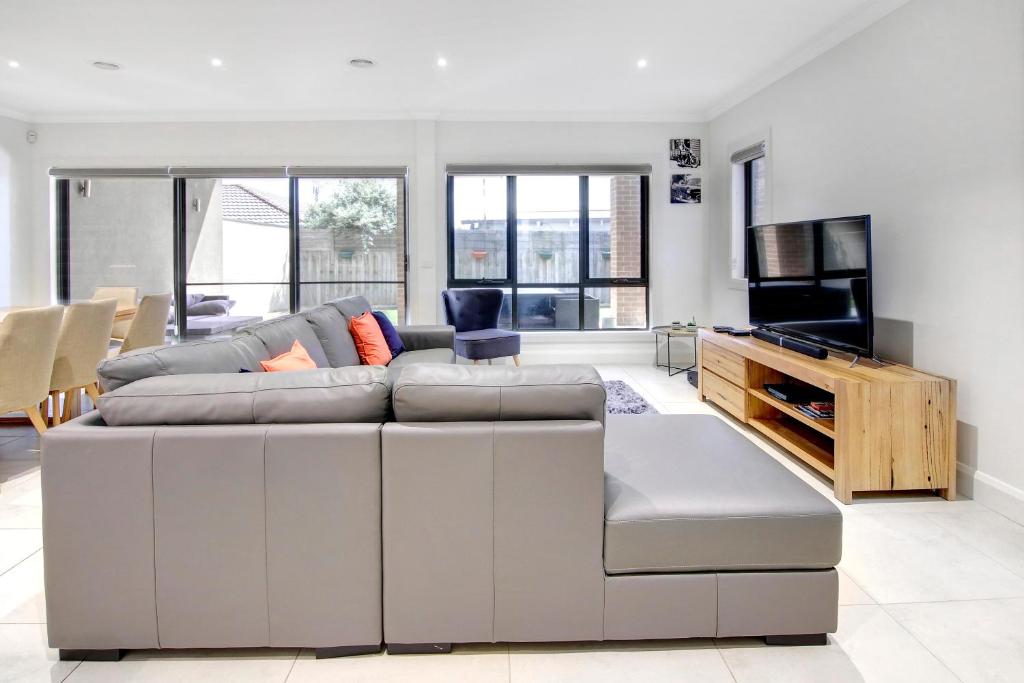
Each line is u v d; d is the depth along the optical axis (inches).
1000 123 105.0
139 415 67.3
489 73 188.7
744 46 164.7
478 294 232.2
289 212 246.8
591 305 253.9
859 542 96.0
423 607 67.3
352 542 66.3
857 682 63.6
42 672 65.4
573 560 67.2
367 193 247.0
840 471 112.4
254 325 119.1
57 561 65.7
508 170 240.5
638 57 174.1
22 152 235.5
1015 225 103.0
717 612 68.2
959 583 83.4
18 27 151.7
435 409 67.2
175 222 247.1
